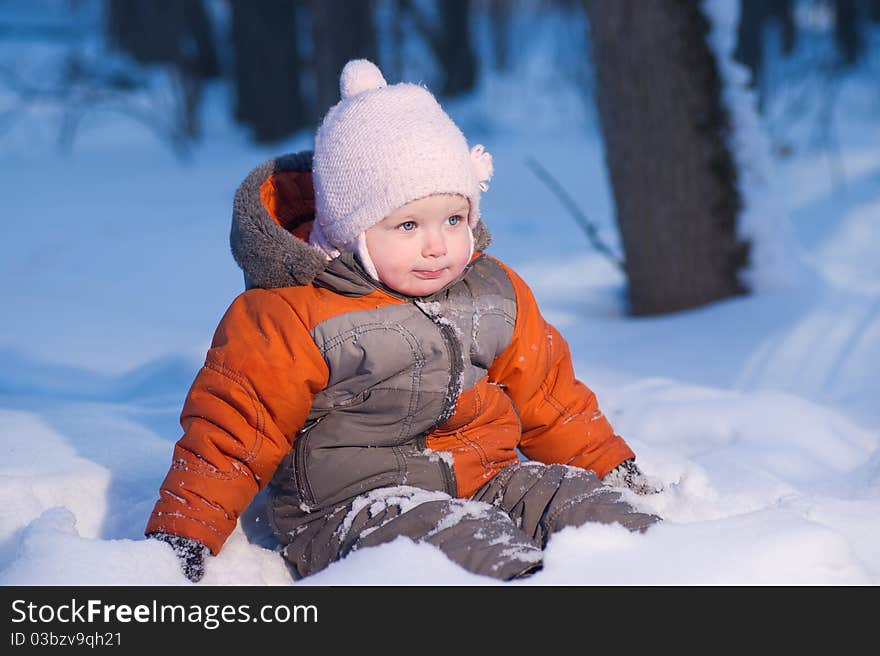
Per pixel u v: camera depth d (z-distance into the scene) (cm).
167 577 285
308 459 319
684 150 732
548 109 2445
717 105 731
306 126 2086
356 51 1705
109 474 373
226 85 2517
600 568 273
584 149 1981
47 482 358
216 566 304
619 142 752
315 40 1238
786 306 700
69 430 430
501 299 341
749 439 450
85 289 953
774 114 1836
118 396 565
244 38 2061
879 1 3231
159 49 2422
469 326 330
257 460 308
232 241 329
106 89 2283
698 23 722
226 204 1445
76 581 274
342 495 317
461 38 2545
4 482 353
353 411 319
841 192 1324
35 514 344
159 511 302
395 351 313
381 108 314
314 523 320
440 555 281
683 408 478
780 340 626
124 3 2473
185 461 306
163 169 1788
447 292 332
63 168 1770
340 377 314
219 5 3009
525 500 315
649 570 271
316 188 326
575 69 2441
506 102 2519
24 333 743
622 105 741
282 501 326
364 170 307
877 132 1900
